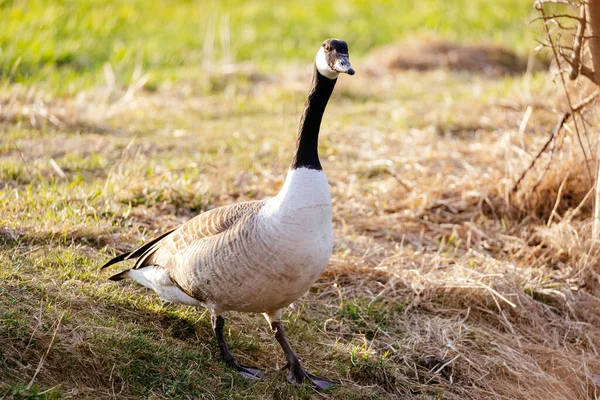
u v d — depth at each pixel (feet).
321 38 76.64
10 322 20.06
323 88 20.76
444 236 32.37
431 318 26.78
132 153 39.86
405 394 22.79
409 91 56.49
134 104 50.06
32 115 42.83
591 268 29.81
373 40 76.48
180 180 34.37
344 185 37.11
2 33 62.49
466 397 23.31
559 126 32.35
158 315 23.66
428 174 38.50
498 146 39.40
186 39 72.23
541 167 34.65
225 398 20.56
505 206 34.50
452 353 24.86
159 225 30.71
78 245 26.81
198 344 23.00
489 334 26.30
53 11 72.08
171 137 43.80
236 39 73.72
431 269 29.43
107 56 64.85
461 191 36.09
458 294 27.91
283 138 43.47
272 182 36.50
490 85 57.11
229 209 21.50
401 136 44.06
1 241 26.13
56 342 20.15
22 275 23.29
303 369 22.49
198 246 20.71
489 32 76.54
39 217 28.81
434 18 81.10
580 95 31.65
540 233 32.32
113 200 31.94
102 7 79.05
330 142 43.70
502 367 24.79
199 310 24.57
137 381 20.24
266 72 61.93
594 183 31.76
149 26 75.87
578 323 27.63
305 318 25.86
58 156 38.73
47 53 60.90
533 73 63.00
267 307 21.16
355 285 28.25
